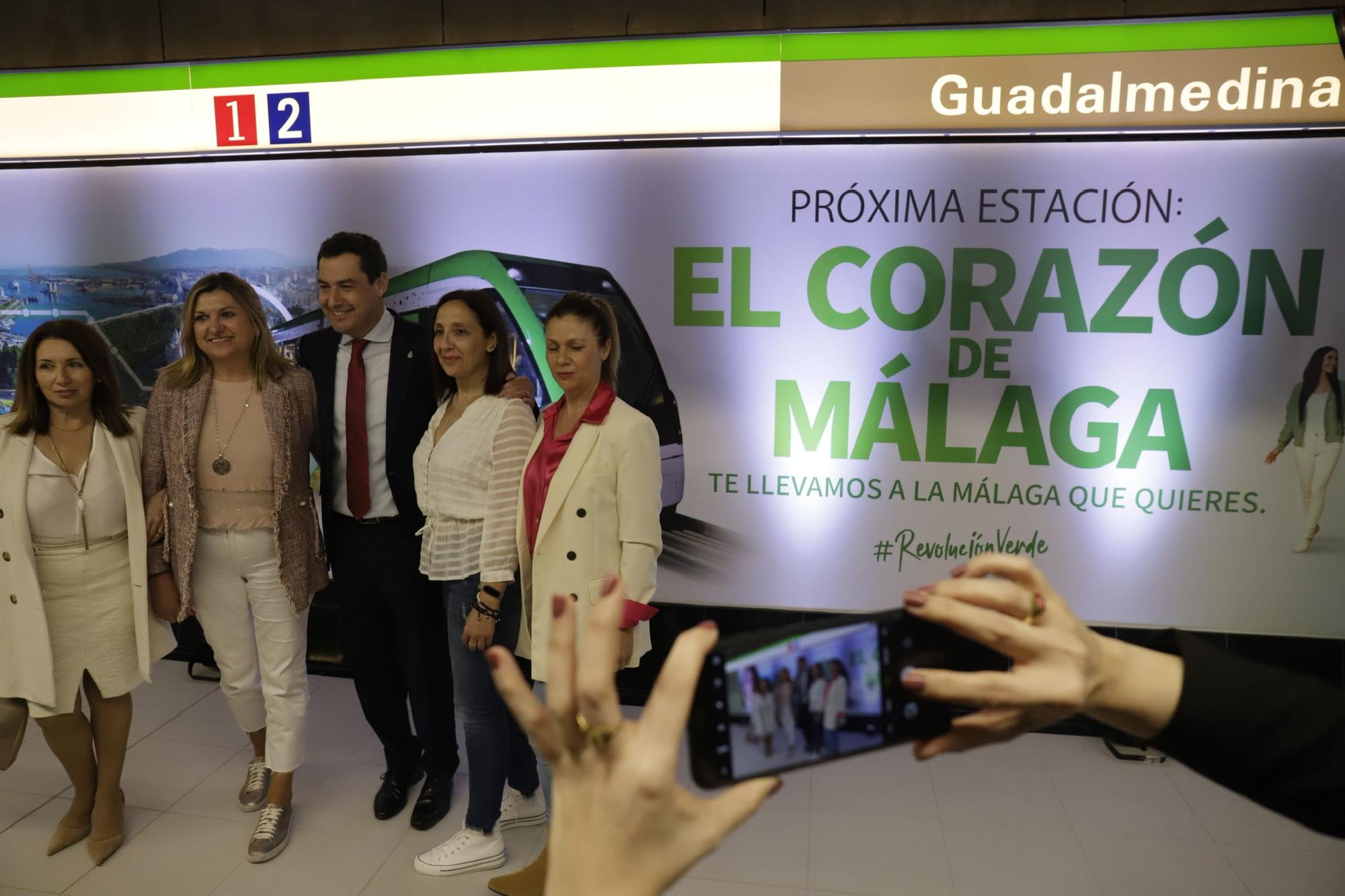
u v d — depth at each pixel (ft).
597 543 6.95
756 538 10.80
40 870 7.97
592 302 7.06
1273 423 9.75
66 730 8.14
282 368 8.41
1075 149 9.61
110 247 11.55
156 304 11.60
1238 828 8.65
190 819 8.80
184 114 10.94
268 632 8.43
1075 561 10.28
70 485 7.84
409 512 8.50
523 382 7.89
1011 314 10.00
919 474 10.41
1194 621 10.18
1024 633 1.83
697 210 10.33
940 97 9.57
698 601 10.98
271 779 9.05
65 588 7.90
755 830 8.61
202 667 12.17
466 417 7.70
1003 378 10.11
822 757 2.30
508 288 10.81
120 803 8.39
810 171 10.07
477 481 7.57
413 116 10.48
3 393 12.09
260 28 10.62
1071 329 9.93
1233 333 9.68
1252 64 9.05
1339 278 9.41
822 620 2.35
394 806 8.87
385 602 8.79
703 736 2.23
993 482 10.30
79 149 11.25
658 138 10.07
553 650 1.66
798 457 10.59
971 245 9.95
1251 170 9.39
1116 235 9.70
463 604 7.68
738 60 9.77
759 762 2.26
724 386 10.59
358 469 8.52
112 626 8.11
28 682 7.85
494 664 1.61
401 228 10.91
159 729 10.64
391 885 7.79
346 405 8.52
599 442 6.95
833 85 9.70
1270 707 1.86
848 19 9.66
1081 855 8.21
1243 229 9.50
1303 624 9.96
